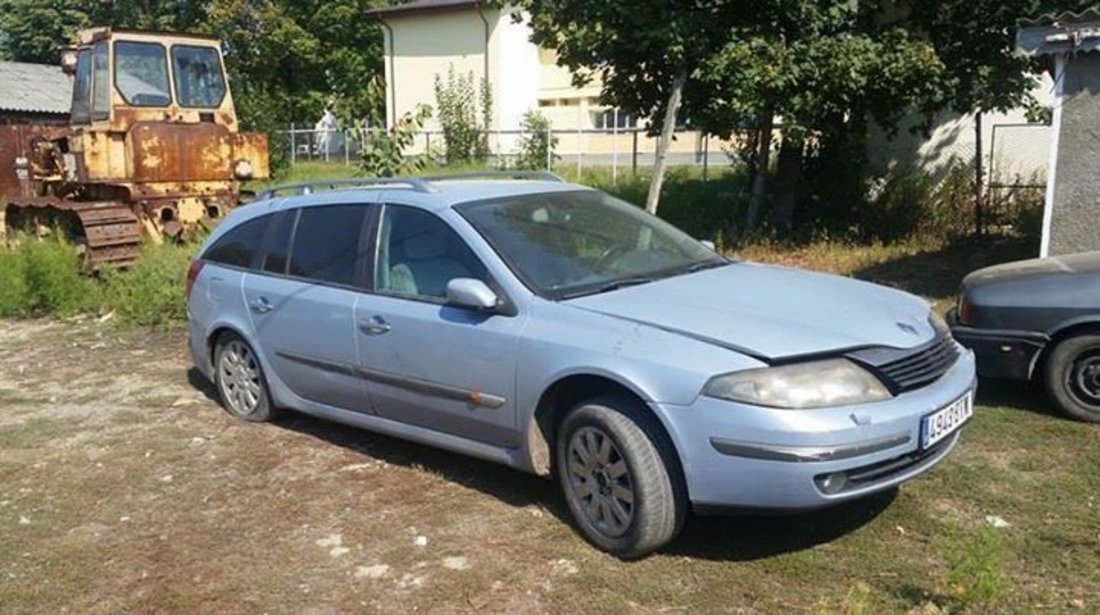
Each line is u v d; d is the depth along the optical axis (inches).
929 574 147.3
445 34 1282.0
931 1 469.4
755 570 152.1
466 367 179.8
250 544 173.0
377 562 162.9
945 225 526.3
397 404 197.8
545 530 171.0
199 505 192.5
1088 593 138.9
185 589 156.9
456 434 188.9
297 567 162.9
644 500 153.1
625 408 157.0
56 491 203.9
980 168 520.7
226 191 480.7
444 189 204.5
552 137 915.4
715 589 146.9
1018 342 215.8
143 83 454.9
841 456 141.8
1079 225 313.1
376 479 200.8
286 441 228.8
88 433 244.1
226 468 213.0
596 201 214.8
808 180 567.5
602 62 514.3
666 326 157.6
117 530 182.2
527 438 171.8
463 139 984.9
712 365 147.8
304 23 1553.9
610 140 1157.7
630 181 719.7
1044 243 320.5
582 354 160.4
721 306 165.2
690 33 456.8
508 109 1242.6
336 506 187.8
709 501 149.0
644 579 151.3
